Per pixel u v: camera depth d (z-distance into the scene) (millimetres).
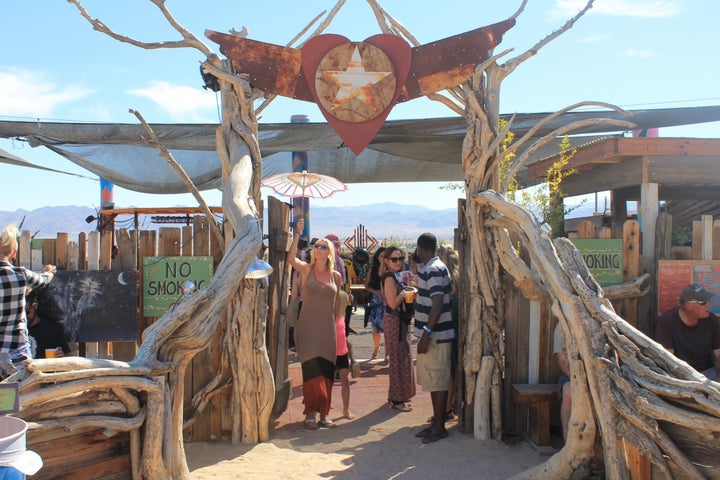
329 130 8766
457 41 5684
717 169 5988
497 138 5605
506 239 5555
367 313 12062
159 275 5633
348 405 6562
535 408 5410
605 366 3920
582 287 4250
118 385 3359
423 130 8680
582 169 7078
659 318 5340
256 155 5547
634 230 5746
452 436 5781
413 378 6816
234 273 4160
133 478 3496
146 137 8641
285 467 4961
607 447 3861
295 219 11625
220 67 5559
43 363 3055
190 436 5664
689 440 3527
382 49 5703
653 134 9781
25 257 5613
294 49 5672
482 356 5715
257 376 5578
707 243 5848
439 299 5672
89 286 5559
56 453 3176
